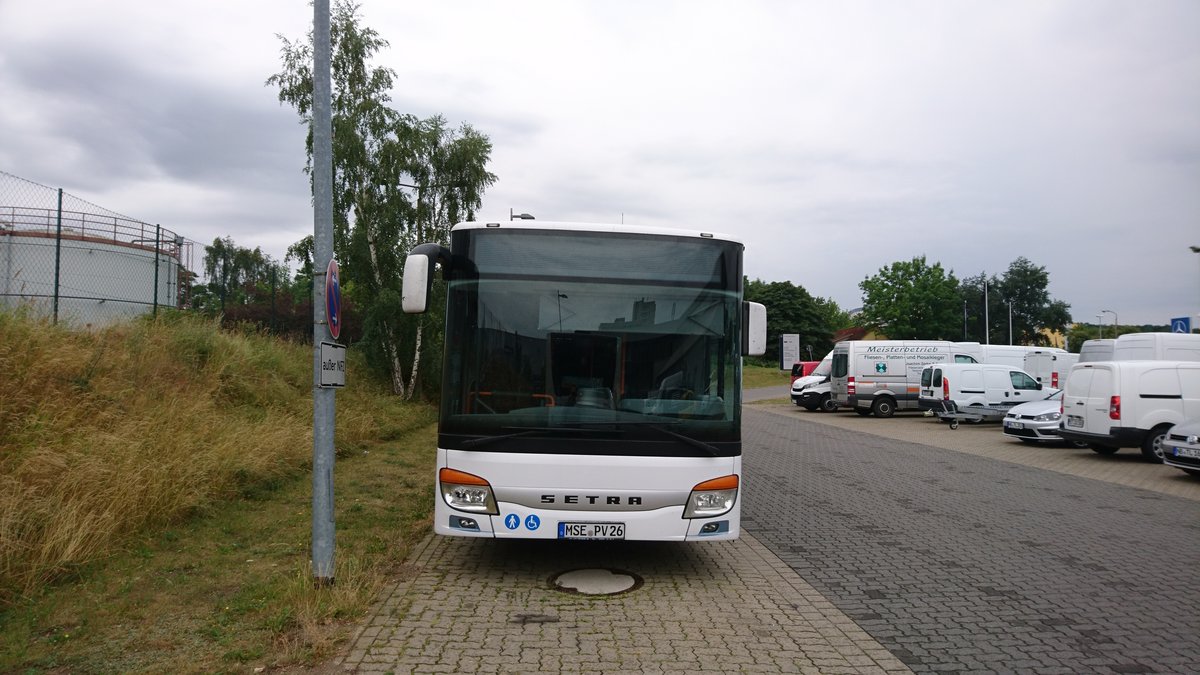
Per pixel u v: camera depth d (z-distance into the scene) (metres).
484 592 6.10
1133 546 8.16
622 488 6.15
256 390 13.60
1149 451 15.48
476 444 6.13
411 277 5.98
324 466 5.94
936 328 69.94
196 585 5.96
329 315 5.89
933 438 21.20
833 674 4.60
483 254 6.45
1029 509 10.37
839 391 29.78
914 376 29.05
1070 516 9.87
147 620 5.21
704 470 6.26
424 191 25.22
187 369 12.55
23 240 14.12
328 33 6.02
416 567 6.82
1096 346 21.59
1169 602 6.15
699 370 6.43
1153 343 19.45
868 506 10.55
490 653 4.78
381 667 4.50
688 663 4.71
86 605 5.47
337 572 6.15
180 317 15.20
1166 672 4.70
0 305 10.66
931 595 6.30
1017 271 91.00
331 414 6.00
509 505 6.11
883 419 28.62
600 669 4.59
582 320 6.40
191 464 8.57
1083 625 5.57
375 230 23.86
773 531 8.83
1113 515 9.95
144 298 16.58
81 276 15.18
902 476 13.63
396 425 17.52
